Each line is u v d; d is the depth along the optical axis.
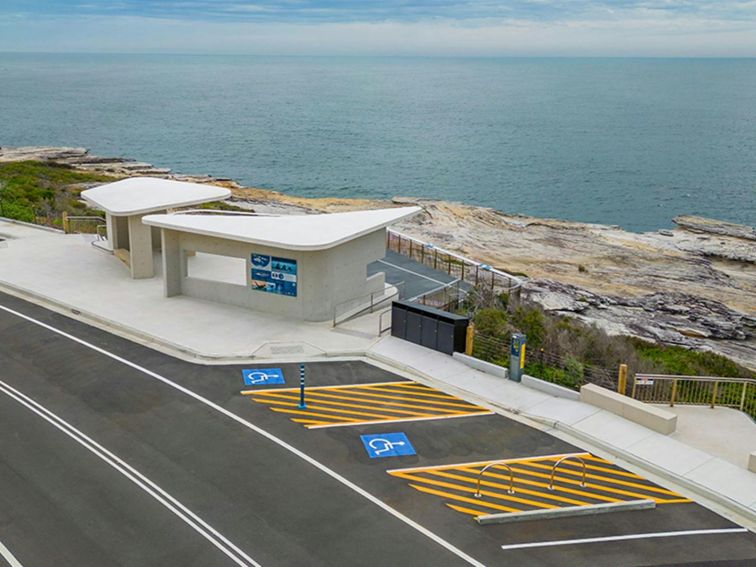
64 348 24.28
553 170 126.81
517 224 70.50
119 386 21.50
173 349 24.56
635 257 60.59
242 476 16.77
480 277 37.44
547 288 45.22
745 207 100.25
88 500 15.59
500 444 18.80
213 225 28.27
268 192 82.75
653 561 14.23
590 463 18.05
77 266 33.72
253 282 27.95
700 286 53.53
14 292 30.14
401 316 25.48
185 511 15.30
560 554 14.31
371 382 22.36
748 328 43.88
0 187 50.81
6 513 15.04
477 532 14.93
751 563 14.32
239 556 13.89
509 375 22.88
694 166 130.88
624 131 180.62
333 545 14.33
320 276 26.77
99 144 147.88
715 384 22.17
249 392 21.31
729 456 18.75
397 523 15.12
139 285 31.12
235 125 185.75
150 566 13.53
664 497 16.64
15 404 20.16
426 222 68.38
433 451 18.27
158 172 96.38
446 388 22.11
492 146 153.88
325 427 19.33
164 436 18.56
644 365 25.61
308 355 24.14
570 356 24.31
